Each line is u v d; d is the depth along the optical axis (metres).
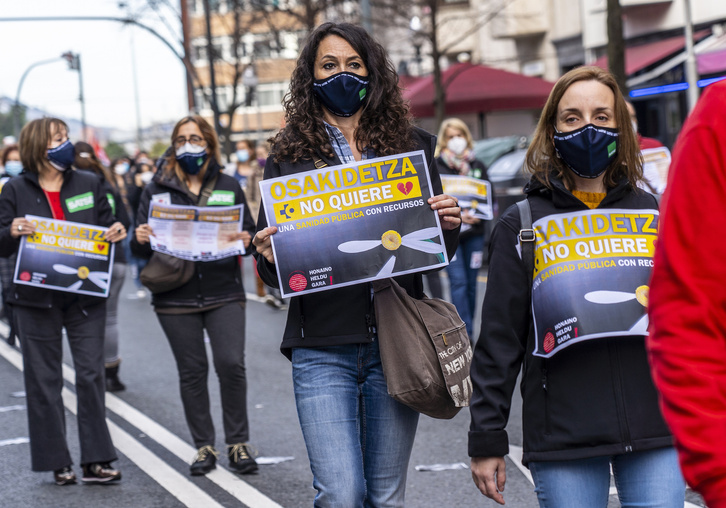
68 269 5.43
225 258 5.62
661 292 1.58
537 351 2.87
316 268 3.25
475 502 4.92
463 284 8.33
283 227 3.27
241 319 5.66
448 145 8.44
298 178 3.29
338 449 3.21
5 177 10.98
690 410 1.52
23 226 5.36
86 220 5.57
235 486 5.35
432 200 3.30
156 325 11.82
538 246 2.95
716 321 1.54
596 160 2.92
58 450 5.51
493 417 2.91
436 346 3.22
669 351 1.55
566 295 2.86
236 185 5.81
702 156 1.56
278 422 6.79
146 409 7.36
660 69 18.91
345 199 3.28
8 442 6.50
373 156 3.42
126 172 14.41
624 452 2.76
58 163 5.51
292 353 3.39
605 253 2.90
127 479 5.58
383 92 3.41
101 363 5.58
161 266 5.50
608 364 2.82
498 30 28.98
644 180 3.04
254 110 66.50
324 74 3.38
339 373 3.29
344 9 26.97
